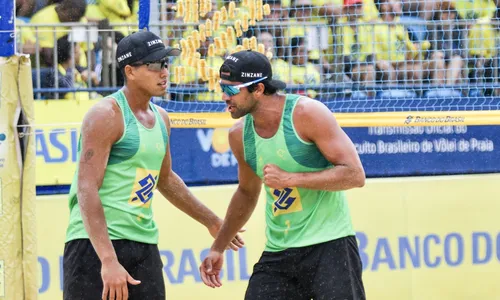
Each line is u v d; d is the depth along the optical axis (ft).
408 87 61.62
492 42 64.03
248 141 38.78
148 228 39.17
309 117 37.14
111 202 37.63
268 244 40.09
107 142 36.73
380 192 58.03
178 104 56.90
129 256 38.09
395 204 58.18
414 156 59.36
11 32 37.91
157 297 39.27
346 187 37.29
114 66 58.65
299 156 37.81
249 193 41.98
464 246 59.06
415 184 58.49
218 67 56.90
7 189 38.27
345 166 37.04
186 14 56.24
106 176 37.60
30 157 38.70
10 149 38.24
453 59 63.16
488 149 60.29
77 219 38.37
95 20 61.87
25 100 38.45
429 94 62.08
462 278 58.95
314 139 37.35
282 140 37.70
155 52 37.37
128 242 38.14
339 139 37.29
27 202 38.70
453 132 59.82
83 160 36.55
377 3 64.03
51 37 58.70
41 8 61.41
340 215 39.19
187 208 42.96
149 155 38.17
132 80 37.60
